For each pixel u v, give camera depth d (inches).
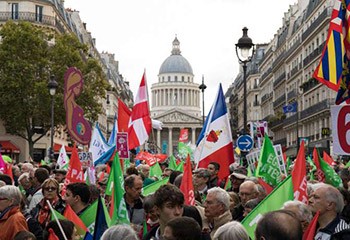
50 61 2285.9
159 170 815.1
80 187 386.9
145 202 330.0
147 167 722.2
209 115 581.9
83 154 685.3
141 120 775.7
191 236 227.1
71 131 767.1
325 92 2496.3
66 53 2281.0
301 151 395.9
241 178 503.5
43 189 416.8
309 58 2731.3
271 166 493.0
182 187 415.8
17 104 2285.9
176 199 286.2
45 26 2760.8
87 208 379.9
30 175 561.3
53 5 2810.0
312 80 2679.6
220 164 571.8
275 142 3747.5
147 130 776.3
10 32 2261.3
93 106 2363.4
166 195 286.0
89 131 785.6
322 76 487.2
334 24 489.1
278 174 492.4
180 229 226.8
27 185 559.5
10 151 2682.1
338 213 302.2
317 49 2566.4
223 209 343.9
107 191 463.2
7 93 2277.3
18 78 2253.9
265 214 212.4
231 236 239.6
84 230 362.3
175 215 286.4
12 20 2492.6
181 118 7416.3
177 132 7480.3
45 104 2234.3
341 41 485.7
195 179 492.1
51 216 375.9
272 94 3882.9
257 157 648.4
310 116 2687.0
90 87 2331.4
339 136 391.9
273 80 3868.1
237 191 506.3
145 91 778.8
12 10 2733.8
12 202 349.7
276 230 205.2
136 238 236.8
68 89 767.7
